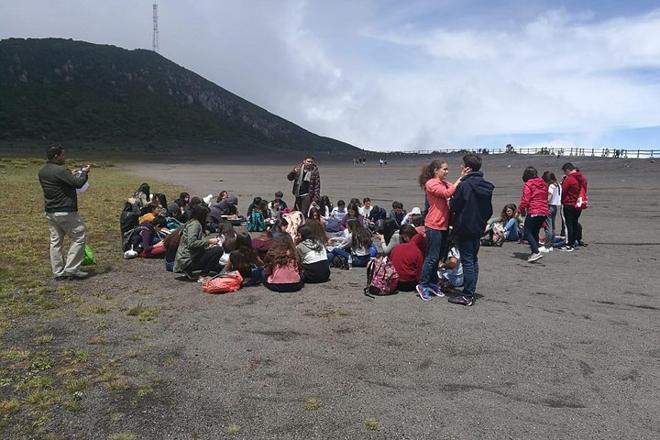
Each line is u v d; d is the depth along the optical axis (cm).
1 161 5144
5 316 600
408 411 389
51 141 11150
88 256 886
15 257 918
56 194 748
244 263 772
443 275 739
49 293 703
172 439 351
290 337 546
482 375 453
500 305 666
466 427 367
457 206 640
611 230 1396
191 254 788
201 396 412
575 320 603
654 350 511
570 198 1097
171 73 16750
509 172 4716
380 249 1052
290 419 377
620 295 718
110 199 2153
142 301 680
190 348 513
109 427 364
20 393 413
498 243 1166
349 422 372
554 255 1050
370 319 605
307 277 785
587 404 402
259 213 1382
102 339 534
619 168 4619
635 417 382
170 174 5103
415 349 511
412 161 8644
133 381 436
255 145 14338
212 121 15362
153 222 1023
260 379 443
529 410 392
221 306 662
